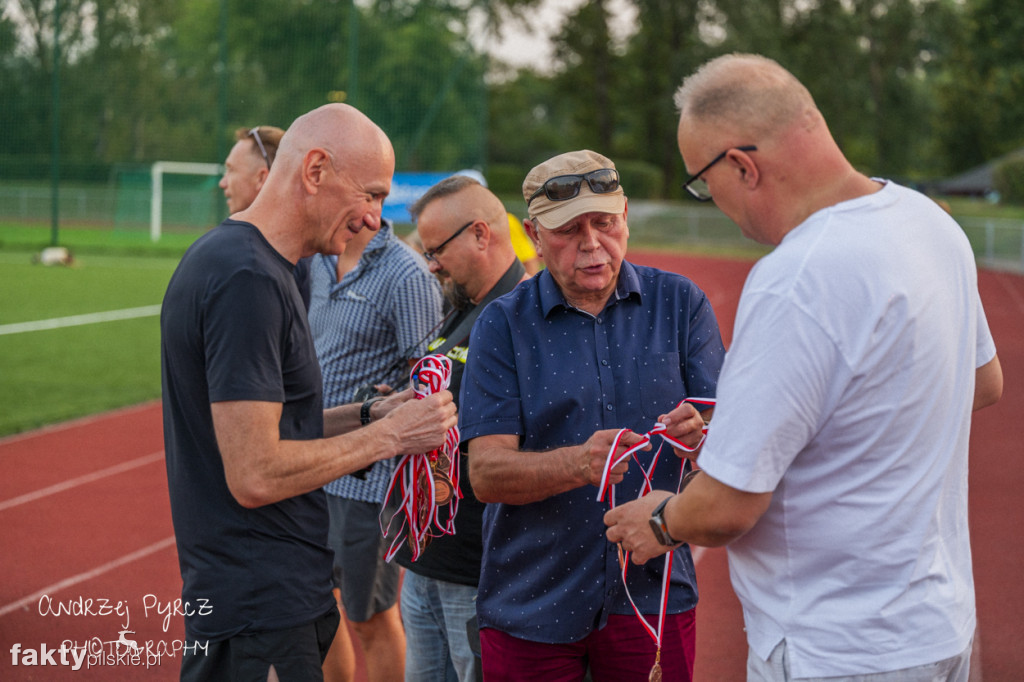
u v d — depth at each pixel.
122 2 26.50
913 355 1.68
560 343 2.33
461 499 2.76
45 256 21.36
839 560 1.74
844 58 46.81
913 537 1.73
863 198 1.73
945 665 1.77
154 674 3.91
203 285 2.10
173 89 27.62
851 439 1.70
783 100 1.73
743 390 1.68
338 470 2.19
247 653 2.21
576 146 54.56
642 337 2.37
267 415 2.07
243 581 2.20
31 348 12.12
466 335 2.93
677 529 1.83
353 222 2.29
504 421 2.28
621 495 2.28
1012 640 4.18
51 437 8.08
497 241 2.94
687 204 35.78
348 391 3.42
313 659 2.28
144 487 6.73
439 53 23.09
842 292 1.65
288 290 2.17
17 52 25.81
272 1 23.80
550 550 2.29
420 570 2.87
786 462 1.70
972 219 26.08
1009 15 46.44
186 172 28.12
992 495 6.28
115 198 27.75
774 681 1.80
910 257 1.70
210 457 2.18
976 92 48.38
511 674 2.34
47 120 26.75
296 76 23.92
